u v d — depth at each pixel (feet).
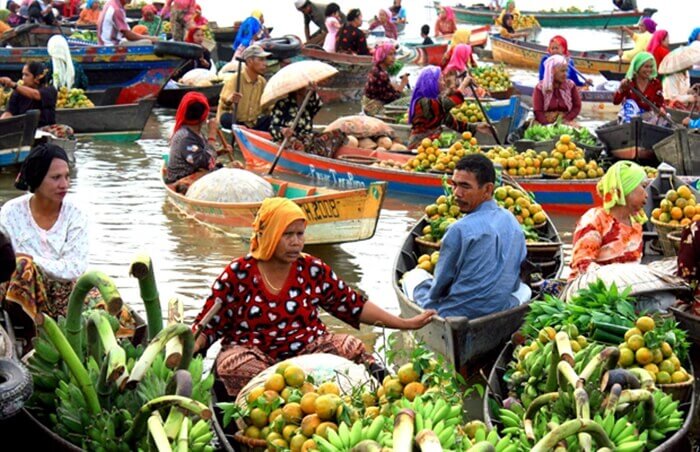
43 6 97.09
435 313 20.56
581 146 43.32
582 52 77.56
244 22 70.74
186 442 13.60
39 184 20.71
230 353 18.61
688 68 52.24
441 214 29.09
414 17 123.44
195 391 16.06
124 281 28.73
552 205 37.78
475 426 15.23
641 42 70.69
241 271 18.76
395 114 54.29
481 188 22.75
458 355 21.03
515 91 64.64
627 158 43.86
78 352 15.80
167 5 93.25
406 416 12.19
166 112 62.13
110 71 58.03
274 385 16.31
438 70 43.73
